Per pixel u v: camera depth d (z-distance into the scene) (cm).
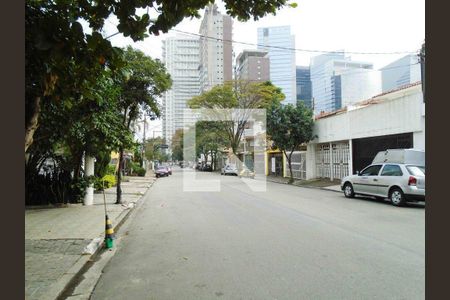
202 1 548
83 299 492
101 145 1322
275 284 520
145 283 542
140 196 1891
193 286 520
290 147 2662
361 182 1563
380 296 471
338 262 621
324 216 1118
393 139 1875
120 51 485
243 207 1358
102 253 736
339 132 2344
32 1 444
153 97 1574
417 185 1298
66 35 436
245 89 3244
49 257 675
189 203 1539
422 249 702
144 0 501
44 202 1448
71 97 618
